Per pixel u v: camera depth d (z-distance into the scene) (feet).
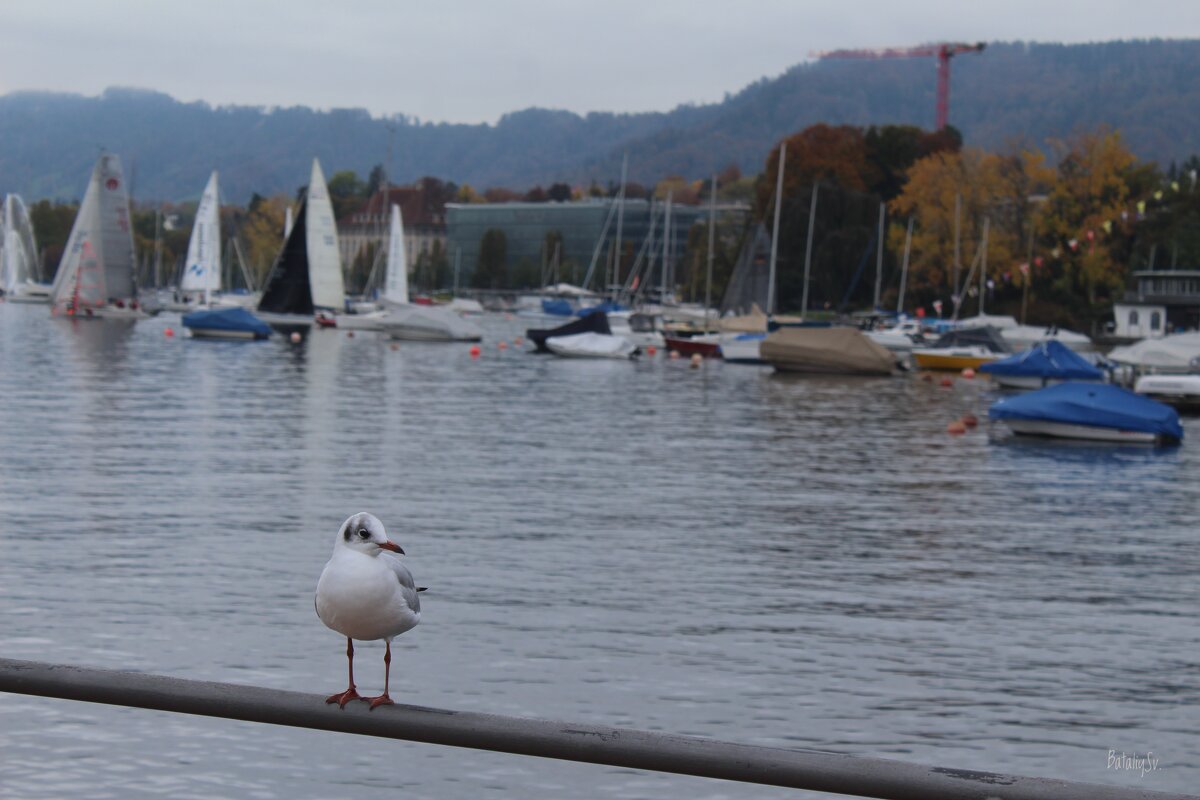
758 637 70.69
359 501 110.32
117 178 464.65
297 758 53.67
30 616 71.20
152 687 21.39
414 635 69.41
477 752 54.85
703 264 633.20
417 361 319.47
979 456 158.20
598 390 246.47
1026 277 442.91
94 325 432.25
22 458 131.03
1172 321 450.30
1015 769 53.88
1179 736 57.82
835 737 56.70
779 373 310.04
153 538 91.91
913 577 86.69
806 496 120.67
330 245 457.68
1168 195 483.10
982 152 500.33
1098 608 79.36
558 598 77.82
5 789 50.16
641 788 51.96
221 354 320.09
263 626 70.23
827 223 519.19
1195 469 149.89
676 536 98.27
